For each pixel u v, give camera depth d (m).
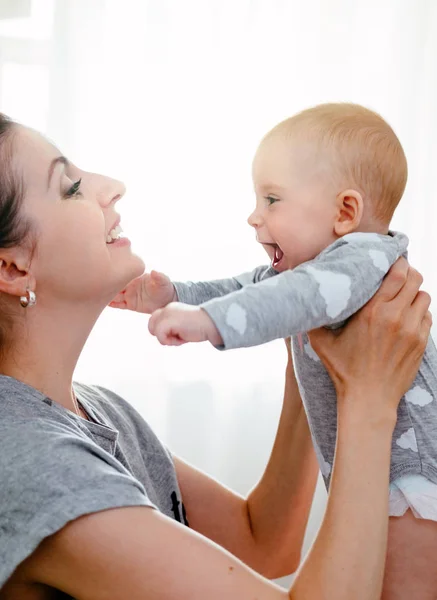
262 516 1.40
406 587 1.15
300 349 1.20
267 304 0.96
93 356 2.25
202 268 2.29
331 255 1.08
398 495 1.15
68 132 2.16
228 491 1.44
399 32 2.37
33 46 2.16
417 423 1.16
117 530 0.88
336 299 1.00
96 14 2.15
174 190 2.26
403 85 2.38
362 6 2.35
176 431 2.34
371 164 1.18
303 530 1.44
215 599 0.88
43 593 0.97
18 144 1.07
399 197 1.24
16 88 2.16
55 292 1.07
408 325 1.06
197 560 0.89
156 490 1.28
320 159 1.19
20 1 2.14
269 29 2.28
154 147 2.23
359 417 1.03
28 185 1.05
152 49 2.20
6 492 0.89
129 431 1.26
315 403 1.22
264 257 2.32
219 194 2.29
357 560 0.95
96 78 2.18
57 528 0.86
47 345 1.08
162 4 2.19
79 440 0.95
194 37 2.24
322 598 0.93
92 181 1.17
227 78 2.26
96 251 1.07
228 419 2.37
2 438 0.93
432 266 2.44
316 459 1.40
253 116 2.29
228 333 0.93
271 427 2.39
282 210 1.21
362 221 1.20
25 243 1.05
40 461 0.90
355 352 1.06
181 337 0.94
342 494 0.99
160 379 2.30
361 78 2.36
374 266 1.07
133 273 1.13
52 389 1.09
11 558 0.86
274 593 0.93
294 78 2.31
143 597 0.87
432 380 1.18
